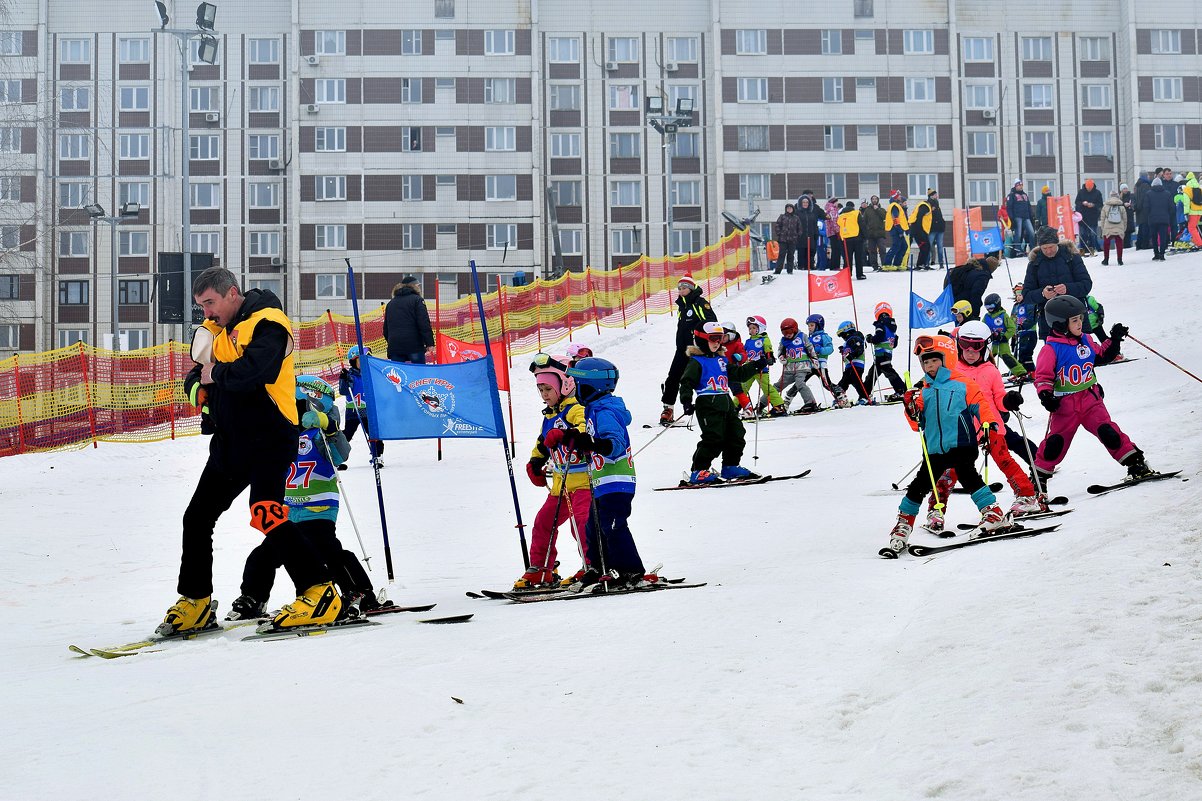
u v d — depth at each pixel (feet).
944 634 21.31
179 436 90.22
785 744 17.67
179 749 18.35
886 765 16.11
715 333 52.95
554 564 32.76
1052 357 38.83
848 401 82.33
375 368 35.04
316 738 18.70
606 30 275.59
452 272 265.75
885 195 277.44
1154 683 16.80
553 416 31.81
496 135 268.00
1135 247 150.92
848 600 26.40
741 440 53.57
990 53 283.18
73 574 39.78
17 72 260.01
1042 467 39.11
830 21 277.44
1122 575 22.84
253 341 27.78
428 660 23.58
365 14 265.95
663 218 275.18
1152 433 46.68
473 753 17.85
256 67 267.80
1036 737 15.93
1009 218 155.22
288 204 267.80
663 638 24.16
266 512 28.17
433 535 44.29
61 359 95.61
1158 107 282.77
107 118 263.08
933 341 34.78
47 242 257.14
